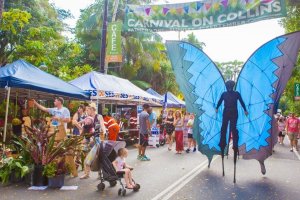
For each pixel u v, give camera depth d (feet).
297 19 62.18
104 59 56.13
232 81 30.91
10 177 27.09
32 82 31.12
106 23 55.67
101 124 30.27
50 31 65.00
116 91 50.49
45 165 26.03
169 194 24.44
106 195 23.81
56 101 30.07
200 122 35.01
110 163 24.48
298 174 33.73
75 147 28.96
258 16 44.47
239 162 40.86
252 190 26.35
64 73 68.49
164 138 63.41
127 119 67.46
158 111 91.56
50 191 24.64
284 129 69.56
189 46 32.58
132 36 112.88
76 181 28.07
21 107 48.85
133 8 50.78
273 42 29.25
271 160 43.96
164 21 49.37
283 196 24.62
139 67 113.70
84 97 38.22
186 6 48.21
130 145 60.29
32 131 27.37
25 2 72.54
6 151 30.55
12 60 61.67
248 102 32.17
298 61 71.41
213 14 46.85
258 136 32.01
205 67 32.83
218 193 25.14
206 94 33.91
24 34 63.72
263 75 30.71
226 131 31.63
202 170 34.65
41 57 60.85
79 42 114.01
